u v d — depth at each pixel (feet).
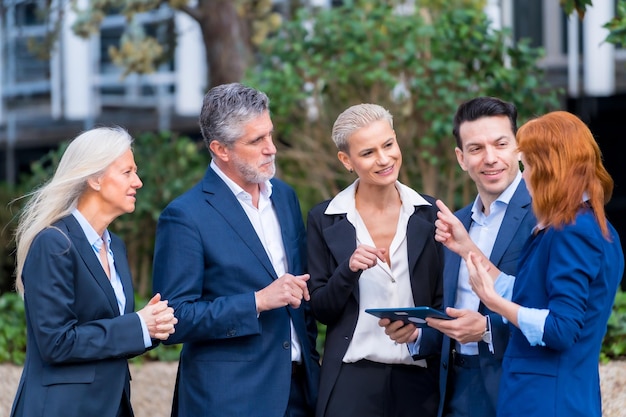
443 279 15.44
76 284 13.83
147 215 34.78
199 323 14.82
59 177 14.06
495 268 14.43
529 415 12.73
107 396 13.89
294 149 31.94
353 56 29.50
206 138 15.51
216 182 15.70
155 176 35.04
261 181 15.33
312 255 16.02
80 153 14.06
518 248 14.57
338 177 31.42
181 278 15.10
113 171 14.11
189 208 15.39
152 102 47.96
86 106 46.85
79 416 13.64
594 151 12.80
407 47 28.78
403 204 15.87
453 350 15.23
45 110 48.34
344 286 15.12
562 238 12.50
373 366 15.61
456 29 28.94
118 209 14.21
